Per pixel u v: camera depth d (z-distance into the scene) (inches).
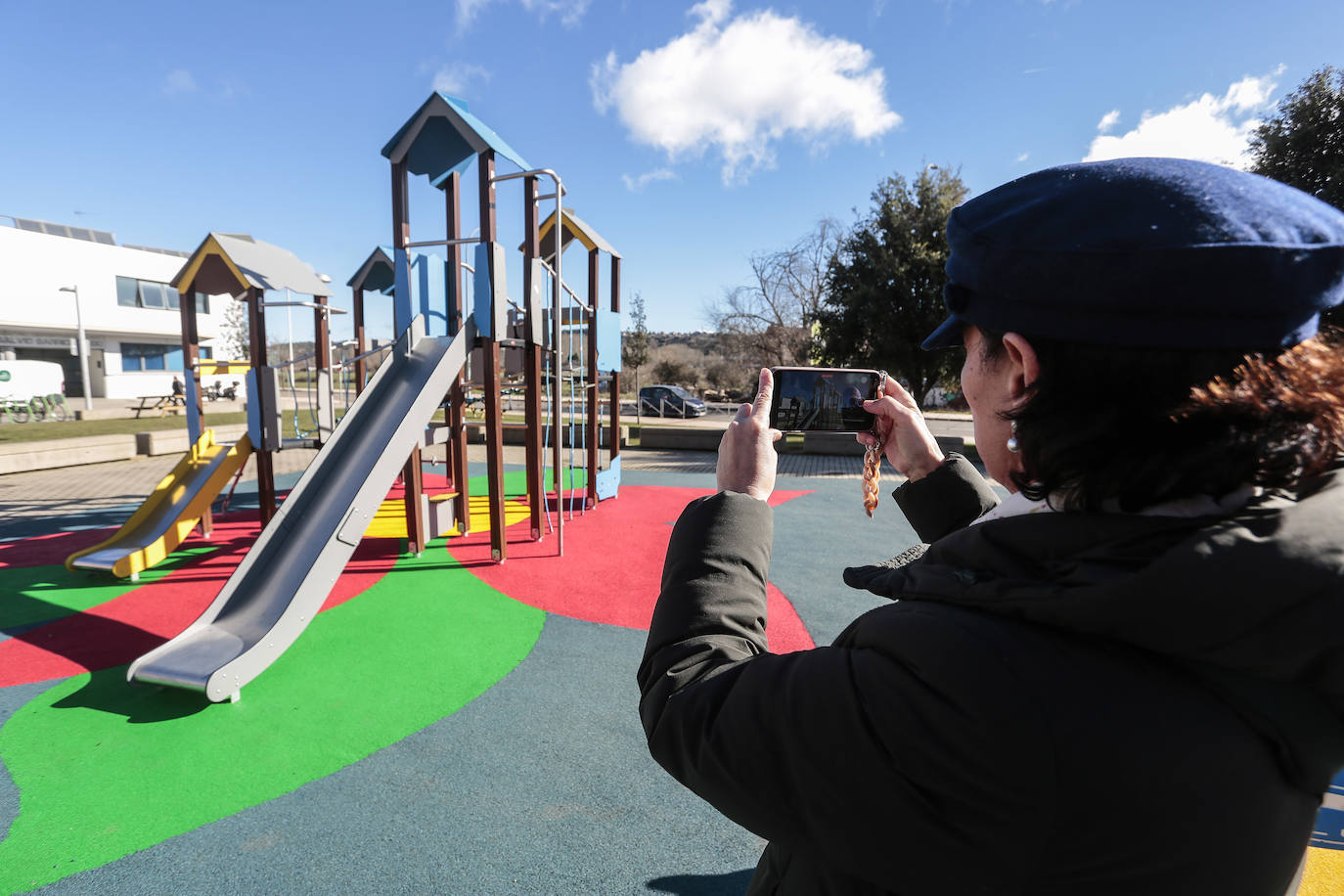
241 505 345.1
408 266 208.4
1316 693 17.5
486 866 89.3
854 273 706.8
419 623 172.6
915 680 19.0
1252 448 17.8
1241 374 17.9
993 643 18.5
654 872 89.0
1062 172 21.2
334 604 186.5
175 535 227.0
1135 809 17.1
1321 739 17.7
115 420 879.7
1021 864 17.9
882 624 21.2
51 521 299.0
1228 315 17.3
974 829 18.1
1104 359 18.8
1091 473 19.0
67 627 174.2
